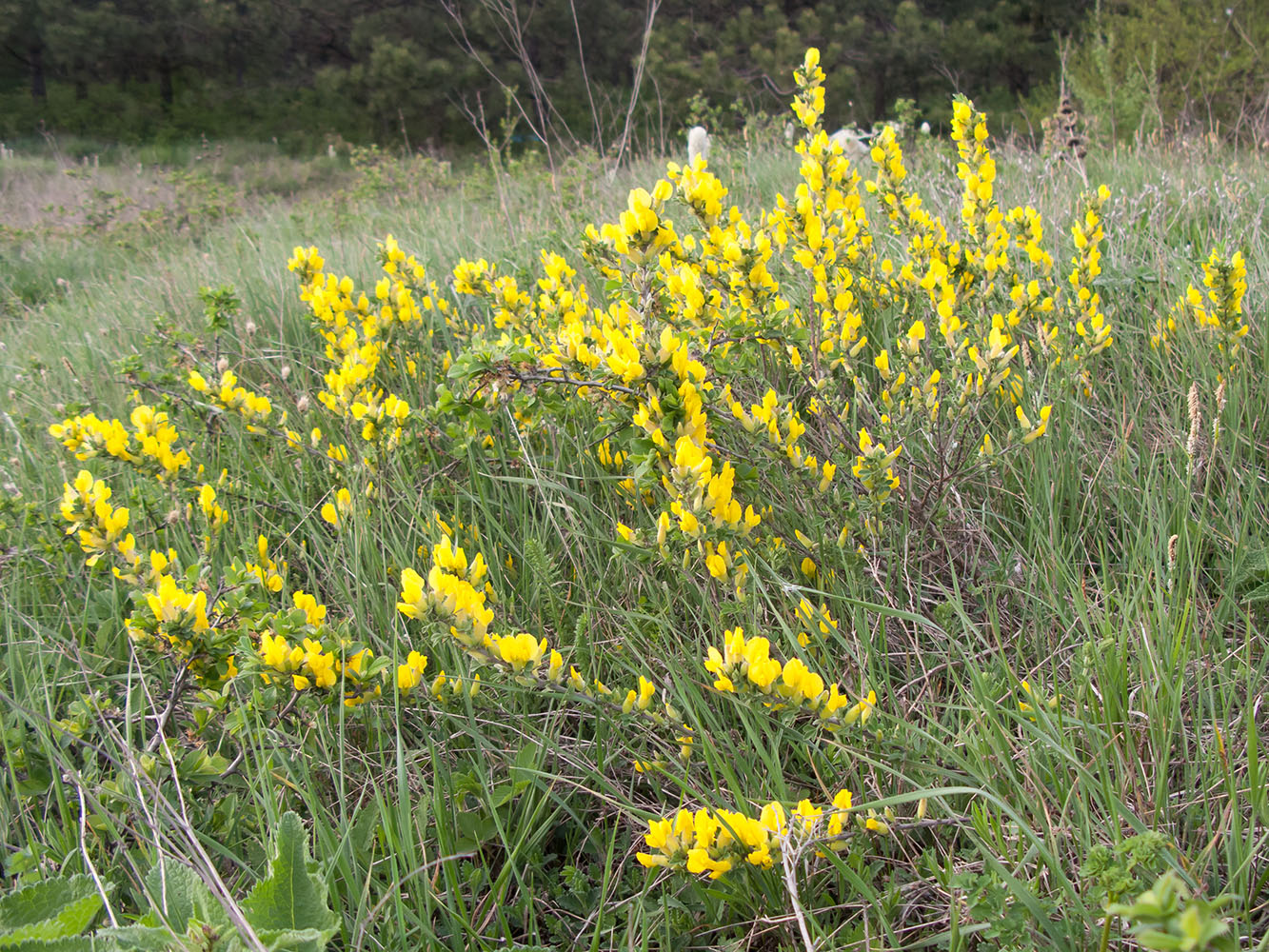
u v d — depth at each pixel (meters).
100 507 2.04
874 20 24.89
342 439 2.95
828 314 2.54
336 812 1.79
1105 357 3.02
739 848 1.36
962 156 2.72
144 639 1.74
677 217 4.27
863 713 1.52
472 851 1.59
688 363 1.75
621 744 1.84
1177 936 0.75
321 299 3.00
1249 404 2.51
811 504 2.11
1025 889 1.25
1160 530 2.04
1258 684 1.79
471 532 2.37
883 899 1.46
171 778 1.72
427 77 21.48
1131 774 1.55
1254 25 9.65
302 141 22.44
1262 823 1.48
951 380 2.18
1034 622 2.02
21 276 8.28
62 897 1.37
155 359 4.20
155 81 25.69
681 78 20.39
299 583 2.54
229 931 1.19
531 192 7.27
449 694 1.79
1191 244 3.61
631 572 2.20
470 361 2.05
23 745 1.92
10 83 25.12
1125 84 9.55
